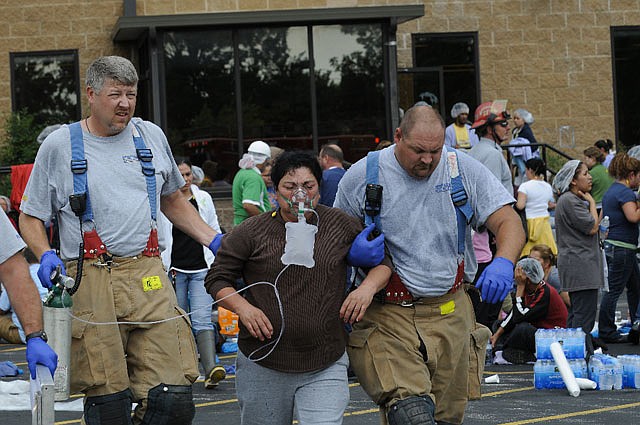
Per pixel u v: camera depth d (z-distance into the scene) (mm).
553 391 11898
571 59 26031
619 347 14750
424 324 7125
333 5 24234
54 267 6941
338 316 6848
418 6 23312
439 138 6840
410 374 7047
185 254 12102
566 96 26047
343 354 6930
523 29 25922
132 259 7270
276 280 6797
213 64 23391
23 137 23828
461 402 7469
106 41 24734
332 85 23641
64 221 7316
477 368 7531
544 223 17188
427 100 25359
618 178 14930
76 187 7191
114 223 7215
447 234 7066
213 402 11328
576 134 26078
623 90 26188
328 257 6812
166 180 7668
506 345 13734
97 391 7207
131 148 7363
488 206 7082
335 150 13992
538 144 22625
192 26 23266
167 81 23312
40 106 24656
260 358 6828
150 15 23109
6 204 15664
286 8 23891
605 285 14250
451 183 7043
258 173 15016
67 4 24672
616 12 26094
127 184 7293
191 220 7871
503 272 6883
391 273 7020
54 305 6934
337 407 6809
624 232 14852
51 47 24625
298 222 6781
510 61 25938
